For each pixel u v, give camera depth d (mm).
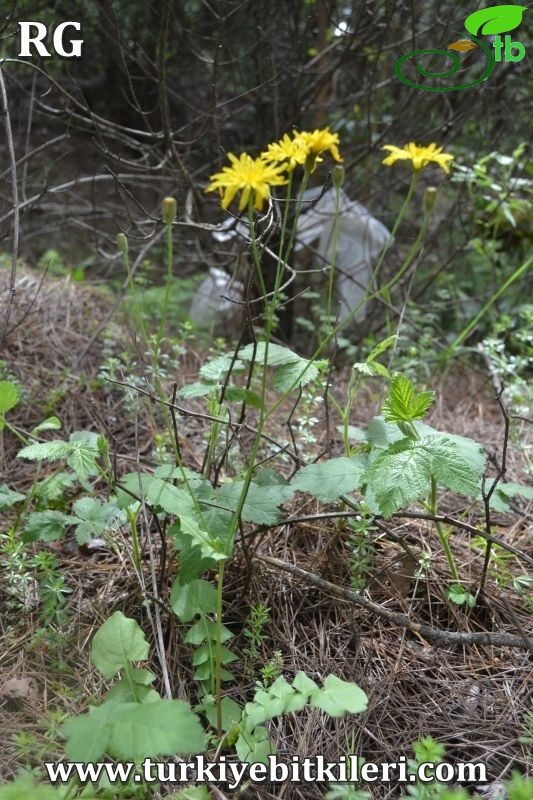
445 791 1528
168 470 2152
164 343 4172
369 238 4824
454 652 2225
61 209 5688
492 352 3629
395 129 4820
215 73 3566
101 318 4246
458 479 1934
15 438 3176
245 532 2514
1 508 2252
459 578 2453
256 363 2273
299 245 4875
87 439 2340
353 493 2641
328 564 2414
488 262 5020
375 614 2283
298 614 2301
